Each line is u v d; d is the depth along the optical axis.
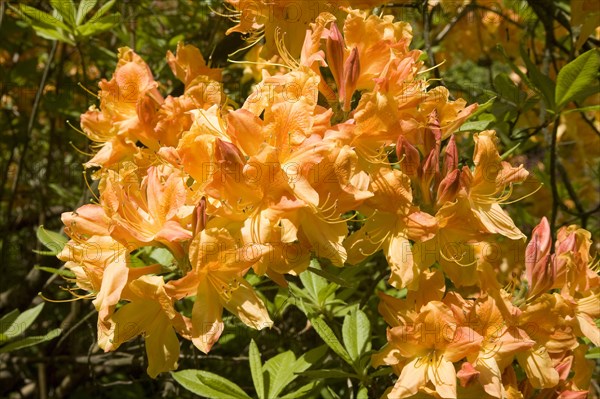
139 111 0.49
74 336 0.73
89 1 0.63
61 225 0.86
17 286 0.74
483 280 0.46
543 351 0.46
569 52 0.66
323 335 0.52
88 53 0.76
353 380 0.57
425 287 0.46
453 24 0.77
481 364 0.45
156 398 0.72
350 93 0.46
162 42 0.75
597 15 0.60
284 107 0.43
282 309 0.61
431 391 0.44
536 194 0.80
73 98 0.79
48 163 0.81
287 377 0.53
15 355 0.78
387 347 0.46
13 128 0.84
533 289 0.48
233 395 0.52
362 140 0.45
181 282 0.42
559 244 0.50
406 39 0.47
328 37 0.46
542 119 0.67
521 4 0.73
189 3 0.81
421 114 0.46
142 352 0.66
